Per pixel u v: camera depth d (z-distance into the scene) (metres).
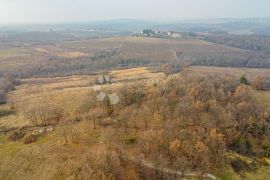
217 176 86.12
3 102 148.62
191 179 81.88
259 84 151.00
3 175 81.12
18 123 113.38
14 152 89.31
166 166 83.94
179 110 104.12
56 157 81.31
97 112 104.62
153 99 109.19
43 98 142.75
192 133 95.44
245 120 109.81
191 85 123.12
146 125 97.62
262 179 89.56
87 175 69.19
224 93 123.94
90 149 81.94
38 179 74.88
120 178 73.81
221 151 94.25
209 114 106.38
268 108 125.19
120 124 98.19
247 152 100.00
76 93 138.75
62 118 109.75
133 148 87.88
